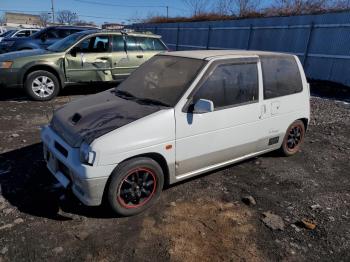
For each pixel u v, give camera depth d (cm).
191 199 357
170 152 329
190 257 267
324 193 387
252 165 455
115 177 296
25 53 773
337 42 1159
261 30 1514
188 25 2105
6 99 784
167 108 327
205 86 348
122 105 344
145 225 307
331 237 302
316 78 1259
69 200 342
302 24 1295
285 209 347
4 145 485
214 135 361
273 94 422
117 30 854
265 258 271
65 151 309
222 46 1803
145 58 886
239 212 336
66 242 278
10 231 288
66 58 780
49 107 726
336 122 705
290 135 478
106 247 274
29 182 377
